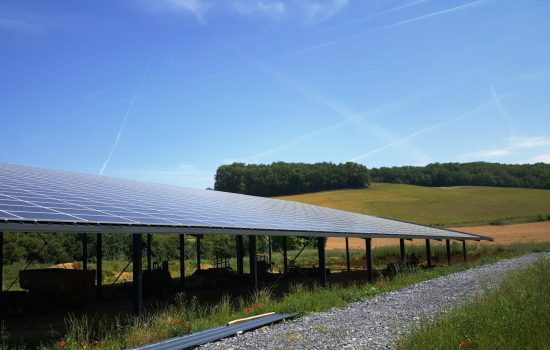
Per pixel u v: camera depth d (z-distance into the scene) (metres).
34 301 17.77
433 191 117.19
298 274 31.17
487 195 111.56
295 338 10.13
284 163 129.12
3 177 14.46
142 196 18.58
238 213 19.50
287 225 18.42
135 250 11.48
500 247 44.97
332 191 116.50
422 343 8.42
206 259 49.72
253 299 16.06
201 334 10.70
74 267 34.78
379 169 149.88
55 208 10.48
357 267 40.03
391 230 28.11
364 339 10.00
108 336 10.68
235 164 121.88
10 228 8.34
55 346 10.33
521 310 9.49
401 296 17.22
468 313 10.27
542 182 131.25
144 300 20.59
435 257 43.03
